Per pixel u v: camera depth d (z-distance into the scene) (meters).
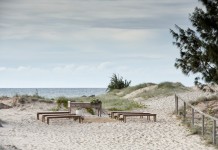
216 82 22.78
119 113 23.66
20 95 30.75
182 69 23.36
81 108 27.38
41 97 31.77
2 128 19.48
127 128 20.80
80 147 15.97
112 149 15.78
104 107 30.62
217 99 27.16
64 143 16.67
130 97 39.12
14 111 26.61
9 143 15.62
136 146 16.45
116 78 48.97
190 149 15.95
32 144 15.98
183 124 21.78
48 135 18.47
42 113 23.45
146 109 29.42
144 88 41.47
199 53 22.92
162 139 17.97
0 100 30.34
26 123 21.78
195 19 22.69
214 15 22.61
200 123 21.94
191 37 23.12
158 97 35.66
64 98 30.23
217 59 21.98
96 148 15.88
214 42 22.50
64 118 23.92
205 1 22.62
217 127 20.61
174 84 40.69
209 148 16.14
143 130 20.20
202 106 26.08
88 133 19.31
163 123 22.53
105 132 19.62
